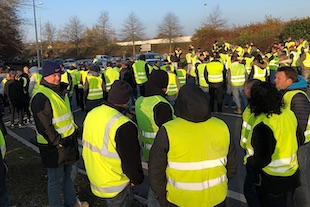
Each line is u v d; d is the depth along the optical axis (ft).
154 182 8.95
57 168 13.52
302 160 12.84
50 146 13.20
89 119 10.61
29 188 17.20
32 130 31.96
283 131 10.37
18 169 19.92
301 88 12.77
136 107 13.10
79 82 40.78
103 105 10.64
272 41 103.35
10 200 15.89
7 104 36.19
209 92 35.50
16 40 134.62
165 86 12.81
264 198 10.96
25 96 34.09
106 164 10.09
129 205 11.08
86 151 10.69
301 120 12.07
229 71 34.76
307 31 91.40
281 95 10.71
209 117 8.67
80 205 14.65
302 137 11.84
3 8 106.52
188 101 8.45
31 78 35.27
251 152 10.87
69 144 13.55
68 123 13.61
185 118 8.59
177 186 8.64
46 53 204.54
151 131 12.35
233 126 29.35
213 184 8.72
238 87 33.58
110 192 10.26
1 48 126.62
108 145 9.95
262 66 33.76
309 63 46.57
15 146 25.52
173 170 8.62
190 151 8.41
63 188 14.43
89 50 205.98
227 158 9.23
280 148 10.38
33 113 12.82
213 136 8.63
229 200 15.66
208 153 8.54
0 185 11.33
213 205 8.79
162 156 8.70
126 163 9.81
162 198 9.14
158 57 94.02
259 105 10.58
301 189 12.81
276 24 117.50
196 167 8.47
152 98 12.49
